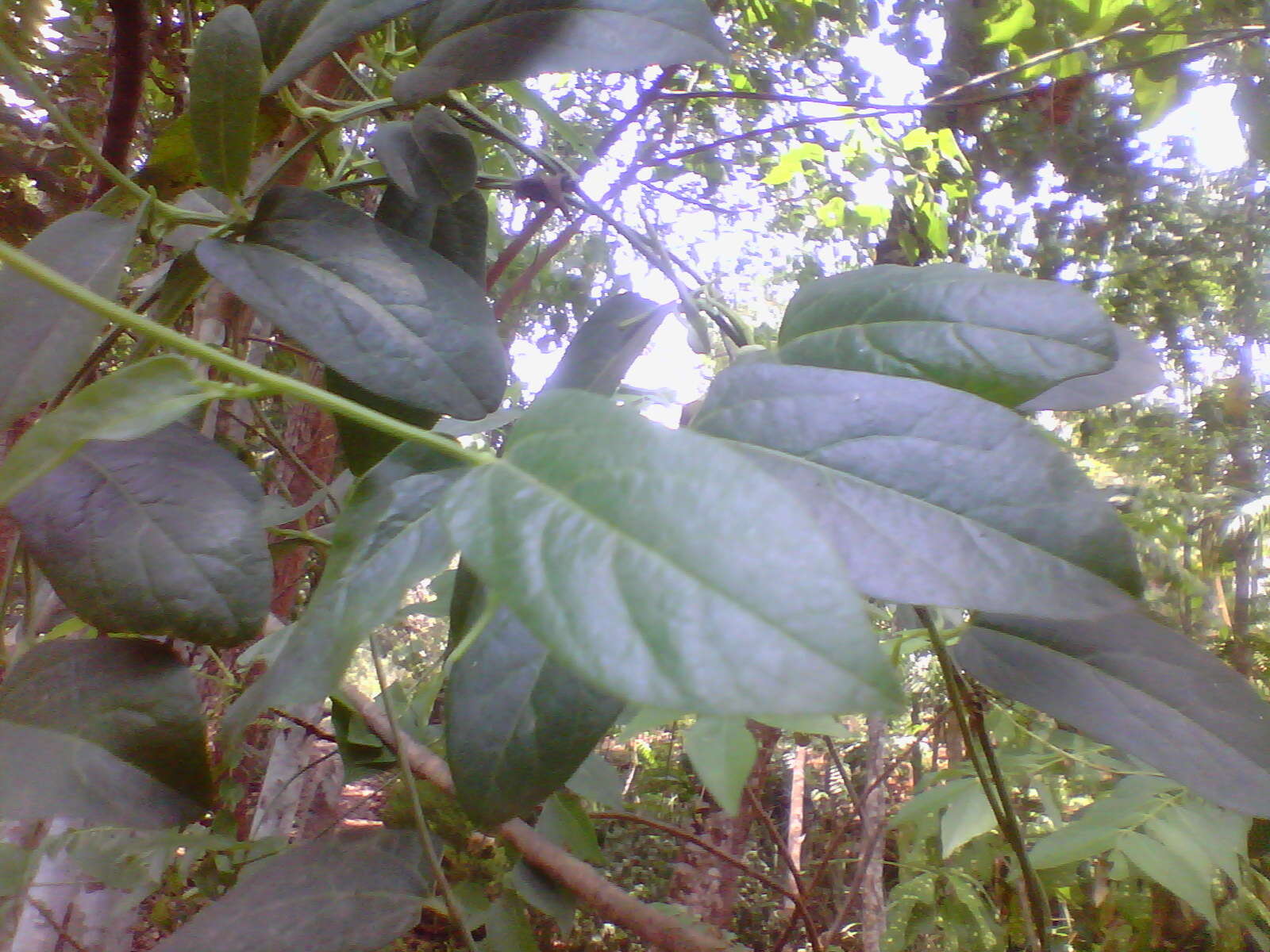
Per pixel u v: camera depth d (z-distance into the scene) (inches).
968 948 36.2
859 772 69.5
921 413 9.1
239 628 10.9
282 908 12.5
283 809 42.4
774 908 71.1
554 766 10.6
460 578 11.8
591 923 58.7
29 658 10.7
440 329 11.2
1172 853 20.0
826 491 8.8
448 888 13.3
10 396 9.5
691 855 57.1
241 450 30.0
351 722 20.5
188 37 23.5
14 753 10.1
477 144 32.4
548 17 11.5
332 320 11.0
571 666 5.7
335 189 15.6
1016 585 8.2
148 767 10.4
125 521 11.0
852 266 52.6
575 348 13.1
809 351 10.7
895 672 5.1
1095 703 11.5
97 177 19.3
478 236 14.5
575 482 6.7
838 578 5.4
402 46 19.8
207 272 12.3
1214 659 11.6
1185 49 27.2
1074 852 20.4
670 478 6.4
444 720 10.9
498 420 15.4
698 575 5.7
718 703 5.2
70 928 24.4
